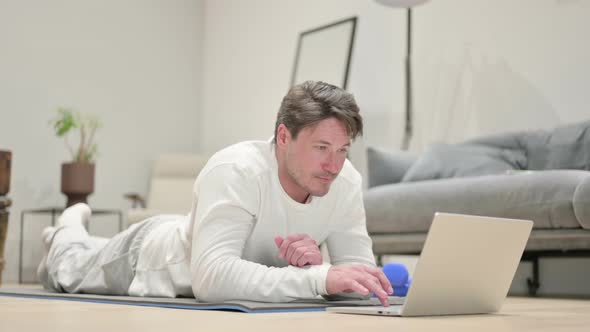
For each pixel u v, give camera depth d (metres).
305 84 1.61
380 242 3.37
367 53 4.80
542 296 3.15
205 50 6.24
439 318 1.38
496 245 1.46
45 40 5.30
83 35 5.50
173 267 1.89
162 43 5.97
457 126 4.20
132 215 4.39
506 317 1.45
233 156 1.67
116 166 5.64
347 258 1.82
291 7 5.44
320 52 5.03
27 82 5.19
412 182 3.53
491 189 2.91
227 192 1.62
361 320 1.28
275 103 5.54
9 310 1.50
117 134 5.66
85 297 1.94
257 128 5.69
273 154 1.70
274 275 1.55
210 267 1.56
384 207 3.32
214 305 1.51
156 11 5.95
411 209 3.20
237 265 1.56
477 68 4.11
